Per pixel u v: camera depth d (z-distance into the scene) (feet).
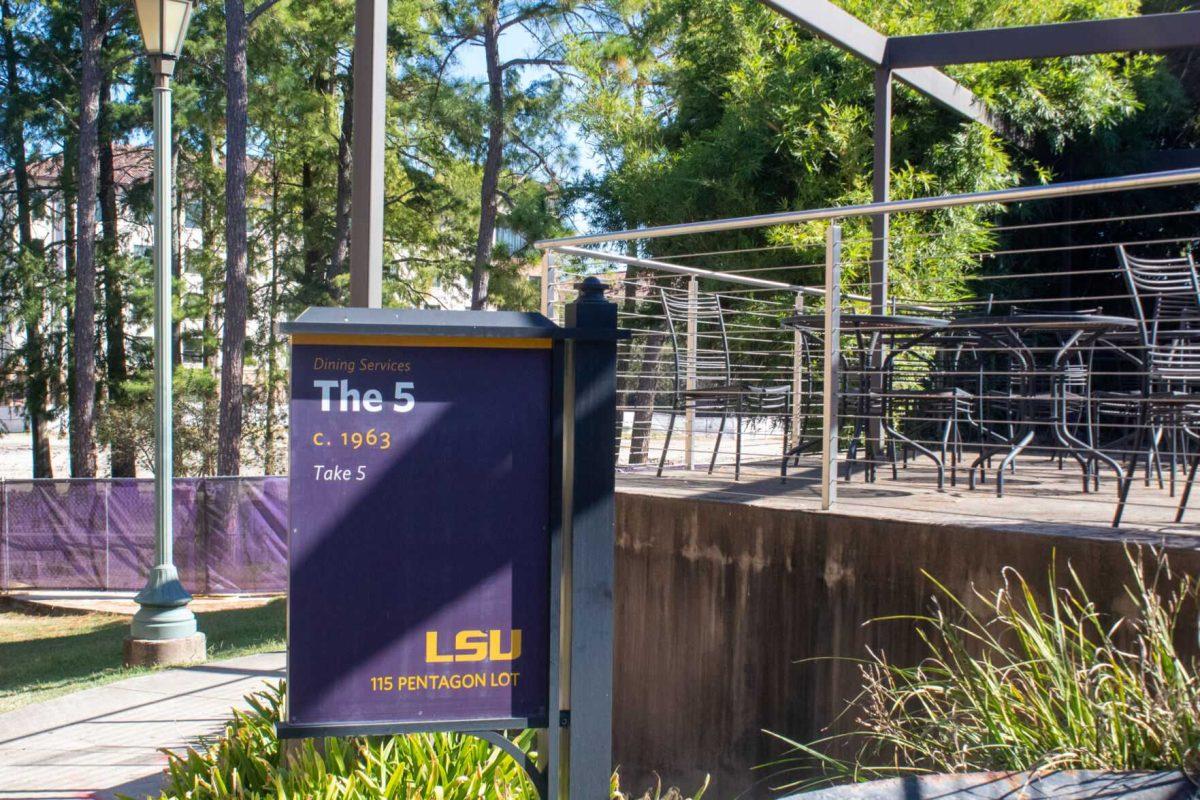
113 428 77.20
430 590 8.37
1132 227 40.91
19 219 84.58
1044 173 40.50
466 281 81.97
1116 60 40.98
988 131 37.47
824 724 13.34
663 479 18.88
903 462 20.49
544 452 8.54
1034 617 10.22
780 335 39.81
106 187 85.66
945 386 22.80
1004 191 12.92
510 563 8.48
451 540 8.41
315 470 8.23
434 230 83.61
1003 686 10.02
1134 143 41.01
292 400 8.21
